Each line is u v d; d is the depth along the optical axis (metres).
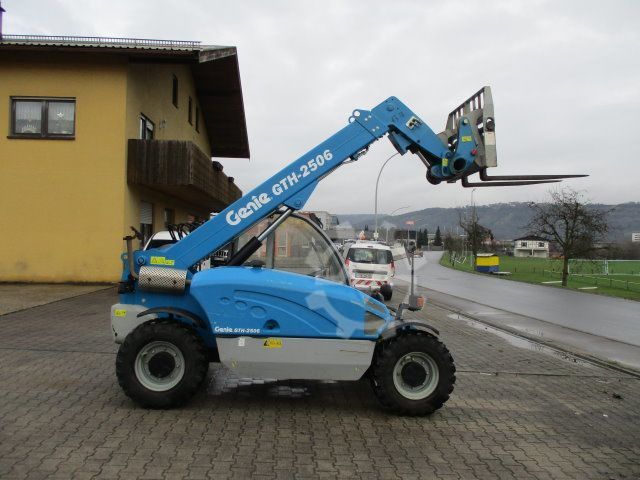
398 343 5.45
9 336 8.80
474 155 6.27
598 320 14.80
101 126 16.81
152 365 5.36
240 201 5.82
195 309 5.73
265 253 6.01
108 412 5.31
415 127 6.30
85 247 16.67
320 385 6.66
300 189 5.96
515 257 88.19
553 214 27.67
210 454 4.40
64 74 16.86
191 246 5.73
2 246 16.59
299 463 4.30
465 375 7.64
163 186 18.17
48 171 16.69
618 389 7.16
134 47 16.41
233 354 5.34
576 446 4.96
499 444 4.93
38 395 5.79
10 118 16.81
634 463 4.59
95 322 10.22
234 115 30.44
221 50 17.62
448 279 31.44
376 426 5.25
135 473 3.99
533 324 13.42
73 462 4.14
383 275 17.69
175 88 23.31
